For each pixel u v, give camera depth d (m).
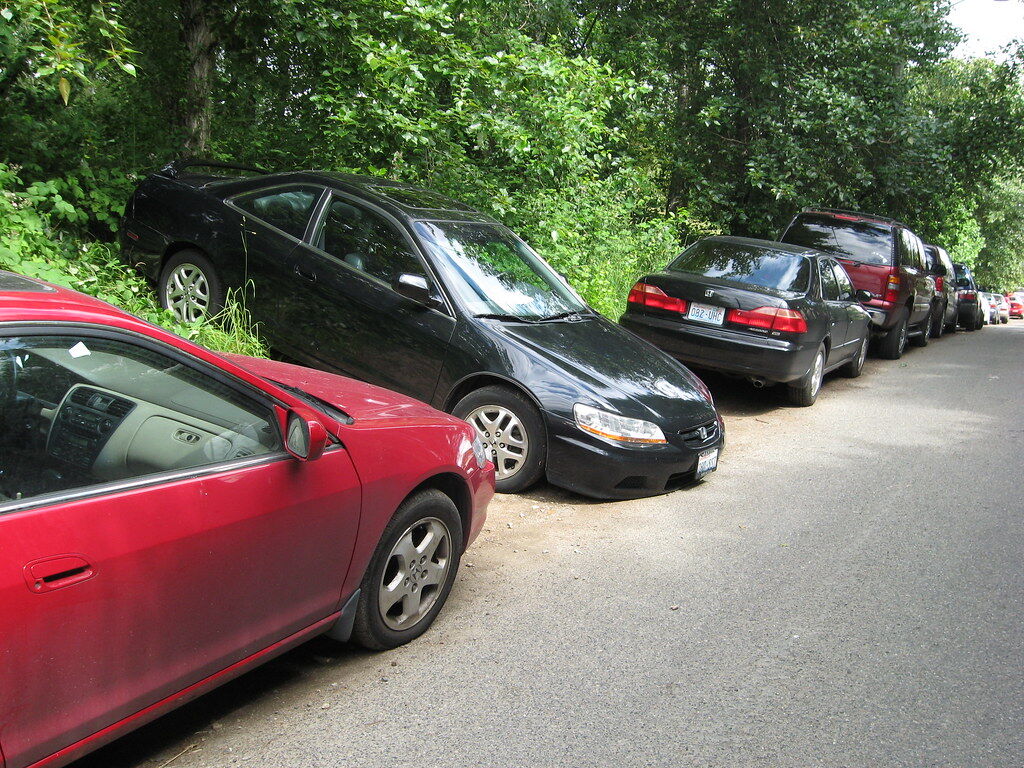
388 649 3.47
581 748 2.90
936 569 4.72
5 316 2.12
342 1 8.72
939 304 18.33
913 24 16.88
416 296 5.45
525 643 3.62
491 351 5.40
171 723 2.89
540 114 9.55
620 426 5.25
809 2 16.56
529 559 4.52
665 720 3.11
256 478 2.68
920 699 3.36
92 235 7.51
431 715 3.04
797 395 9.05
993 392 10.83
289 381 3.57
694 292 8.48
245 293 6.21
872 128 16.42
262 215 6.29
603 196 12.28
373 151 8.95
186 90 9.04
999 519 5.63
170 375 2.54
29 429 2.15
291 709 3.02
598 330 6.21
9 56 6.68
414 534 3.50
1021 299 53.97
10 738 2.04
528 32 14.14
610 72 10.78
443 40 8.98
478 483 3.83
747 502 5.73
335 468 2.98
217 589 2.58
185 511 2.45
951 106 20.08
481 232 6.39
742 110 16.89
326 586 3.04
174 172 6.86
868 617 4.07
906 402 9.86
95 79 8.27
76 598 2.15
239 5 8.62
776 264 9.08
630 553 4.70
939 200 18.98
